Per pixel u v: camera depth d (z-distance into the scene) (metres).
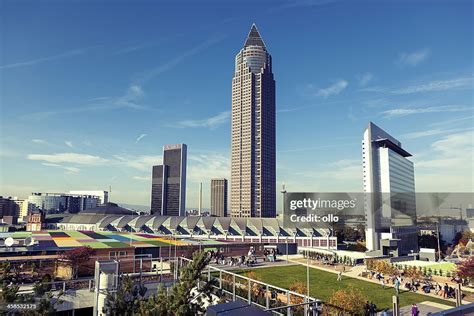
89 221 152.62
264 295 42.12
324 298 48.03
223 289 38.94
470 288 57.09
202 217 139.12
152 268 57.78
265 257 84.62
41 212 157.25
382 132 138.50
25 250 66.69
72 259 57.09
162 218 141.75
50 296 25.30
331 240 120.50
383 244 105.38
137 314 22.95
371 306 39.78
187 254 81.19
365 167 127.25
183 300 24.53
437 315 13.66
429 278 64.62
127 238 98.88
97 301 34.25
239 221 133.00
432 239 139.12
